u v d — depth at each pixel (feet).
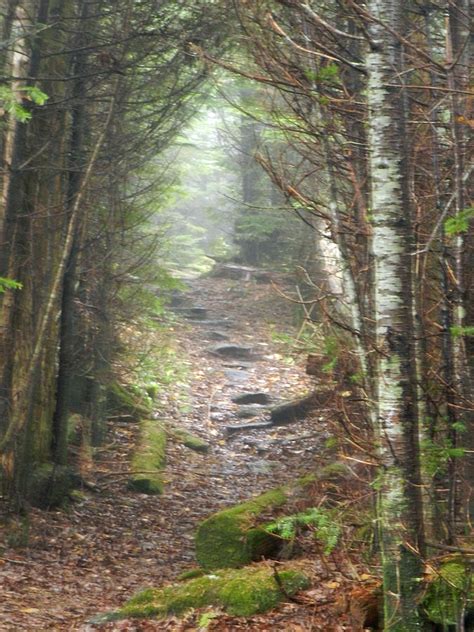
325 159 19.71
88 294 44.04
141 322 52.65
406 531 16.58
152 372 63.00
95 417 46.60
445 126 19.10
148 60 37.63
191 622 21.91
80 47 36.47
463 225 16.38
